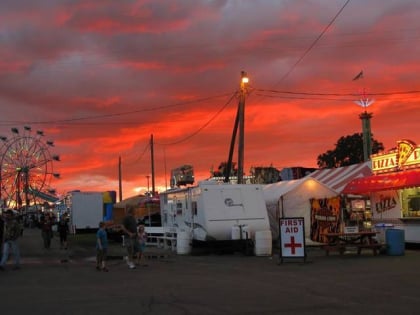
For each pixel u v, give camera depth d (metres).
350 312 8.45
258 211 21.88
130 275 14.60
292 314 8.40
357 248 19.89
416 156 21.56
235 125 30.36
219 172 65.69
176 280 13.15
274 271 14.65
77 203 48.31
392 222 22.50
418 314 8.22
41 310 9.32
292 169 43.31
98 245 16.20
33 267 17.64
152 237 27.66
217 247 21.69
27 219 74.06
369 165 26.62
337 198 24.56
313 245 23.39
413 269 14.20
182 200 24.27
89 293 11.27
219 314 8.52
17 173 78.38
